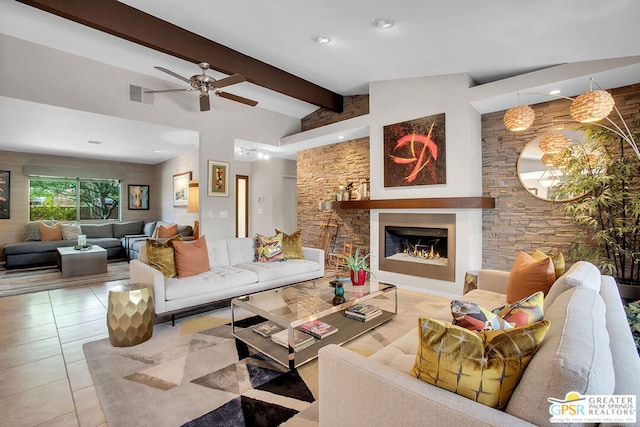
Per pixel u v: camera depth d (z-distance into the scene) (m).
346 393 1.23
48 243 6.06
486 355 1.00
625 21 2.14
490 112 4.13
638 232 3.07
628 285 2.84
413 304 3.74
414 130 4.25
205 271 3.61
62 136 5.24
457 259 3.93
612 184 3.20
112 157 7.36
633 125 3.20
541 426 0.85
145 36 3.13
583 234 3.50
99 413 1.82
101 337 2.85
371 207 4.52
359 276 3.19
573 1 1.97
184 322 3.20
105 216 7.78
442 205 3.85
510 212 3.98
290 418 1.76
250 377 2.17
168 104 4.60
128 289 2.73
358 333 2.71
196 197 5.77
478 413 0.91
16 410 1.83
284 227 7.71
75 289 4.46
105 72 4.05
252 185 8.01
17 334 2.92
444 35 2.76
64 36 3.53
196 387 2.05
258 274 3.72
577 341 0.96
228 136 5.29
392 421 1.08
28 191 6.71
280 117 6.06
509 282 2.42
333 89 5.03
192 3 2.88
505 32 2.57
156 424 1.71
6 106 3.70
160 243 3.41
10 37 3.43
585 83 3.22
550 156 3.66
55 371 2.27
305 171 6.50
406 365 1.48
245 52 3.82
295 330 2.68
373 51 3.32
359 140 5.55
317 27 2.94
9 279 5.03
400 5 2.34
